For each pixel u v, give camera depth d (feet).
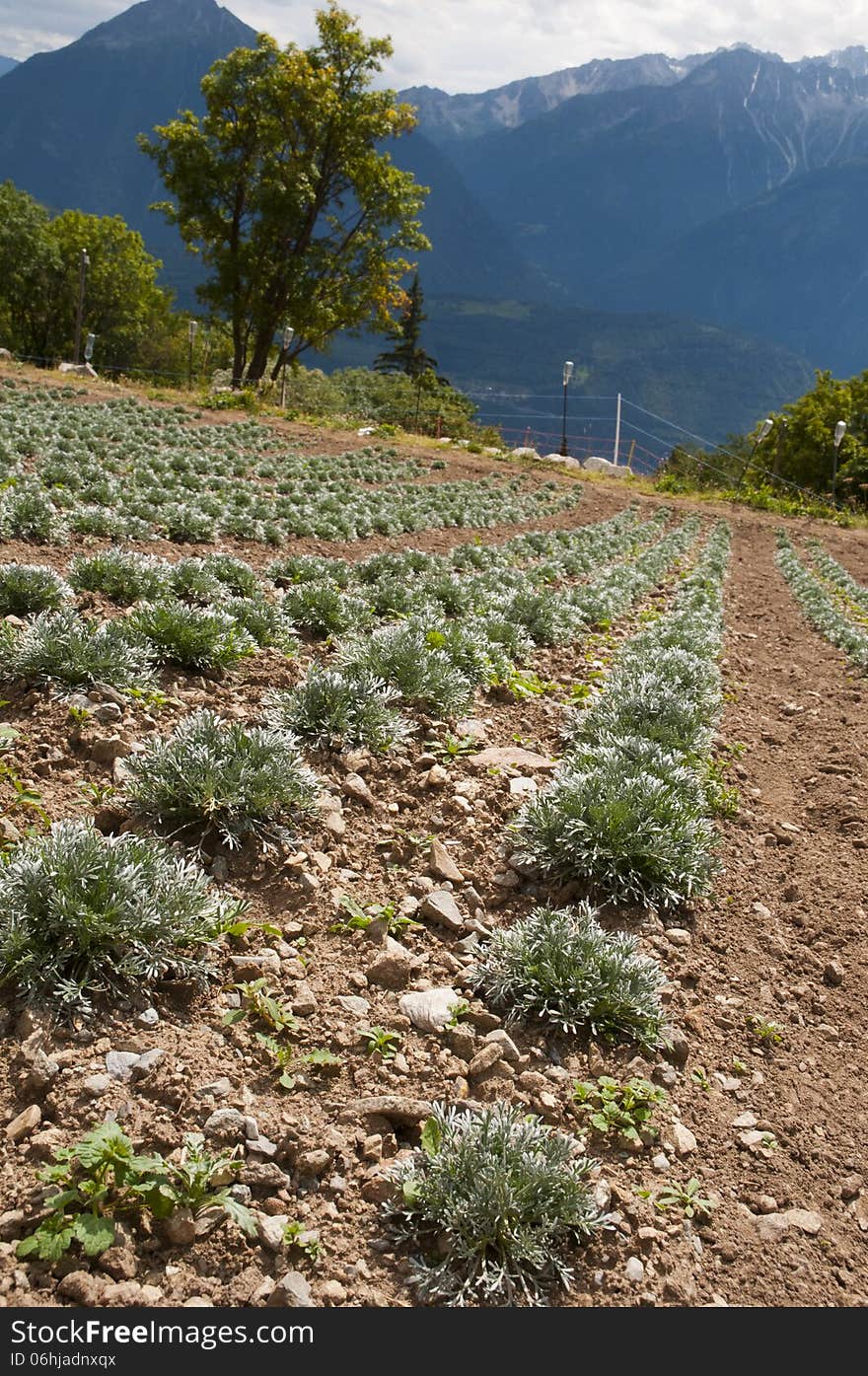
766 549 98.99
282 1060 12.90
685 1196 12.07
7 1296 9.35
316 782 19.38
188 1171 10.57
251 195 158.51
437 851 18.66
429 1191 11.06
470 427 181.37
